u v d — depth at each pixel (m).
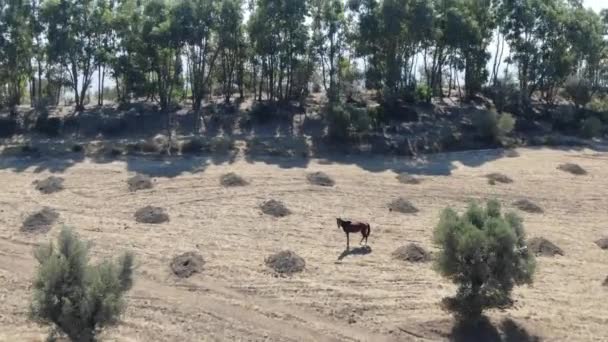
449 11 48.47
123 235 23.31
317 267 20.70
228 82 48.81
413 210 27.52
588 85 54.19
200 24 43.66
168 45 43.19
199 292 18.75
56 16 43.62
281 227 24.64
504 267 16.27
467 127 44.66
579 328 16.77
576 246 23.62
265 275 20.02
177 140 38.72
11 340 15.31
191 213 26.02
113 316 14.16
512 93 51.72
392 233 24.23
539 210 28.31
